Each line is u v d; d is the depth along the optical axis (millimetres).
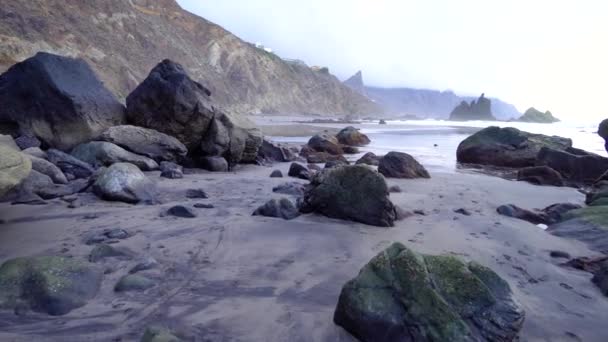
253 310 4191
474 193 11750
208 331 3779
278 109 116750
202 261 5430
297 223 7285
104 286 4555
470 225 7898
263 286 4758
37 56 13570
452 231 7355
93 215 7320
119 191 8328
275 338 3729
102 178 8578
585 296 5016
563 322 4336
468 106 197250
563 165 16938
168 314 4039
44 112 13078
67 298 4109
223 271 5137
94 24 73938
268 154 19359
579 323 4340
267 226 7023
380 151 25531
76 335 3617
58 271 4395
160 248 5816
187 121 14531
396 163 14266
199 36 112938
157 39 89188
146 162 12633
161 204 8383
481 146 21219
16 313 3893
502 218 8742
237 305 4285
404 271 3951
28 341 3492
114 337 3605
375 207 7492
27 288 4129
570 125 104938
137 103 14484
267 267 5305
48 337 3566
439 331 3490
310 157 20156
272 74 128500
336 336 3811
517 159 20469
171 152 13969
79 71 14336
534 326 4195
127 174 8648
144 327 3785
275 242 6258
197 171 14086
